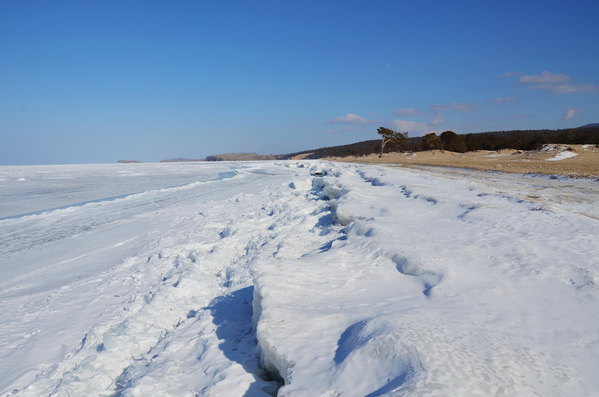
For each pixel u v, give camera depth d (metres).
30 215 18.73
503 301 5.22
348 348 4.16
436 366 3.51
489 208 10.84
